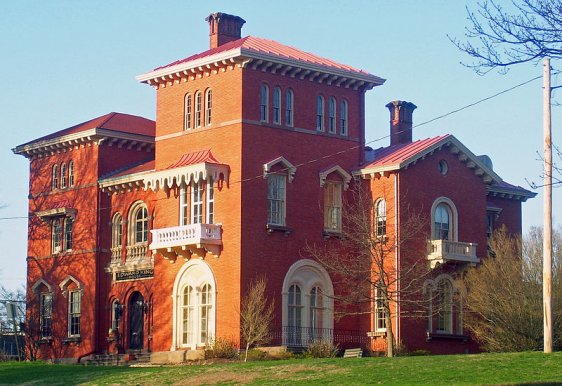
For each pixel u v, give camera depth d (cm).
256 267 5628
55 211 6806
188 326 5853
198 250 5775
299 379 3822
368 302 5906
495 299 5538
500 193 6800
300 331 5750
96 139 6638
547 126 3825
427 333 5850
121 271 6475
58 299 6812
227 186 5694
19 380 4544
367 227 5631
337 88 6091
